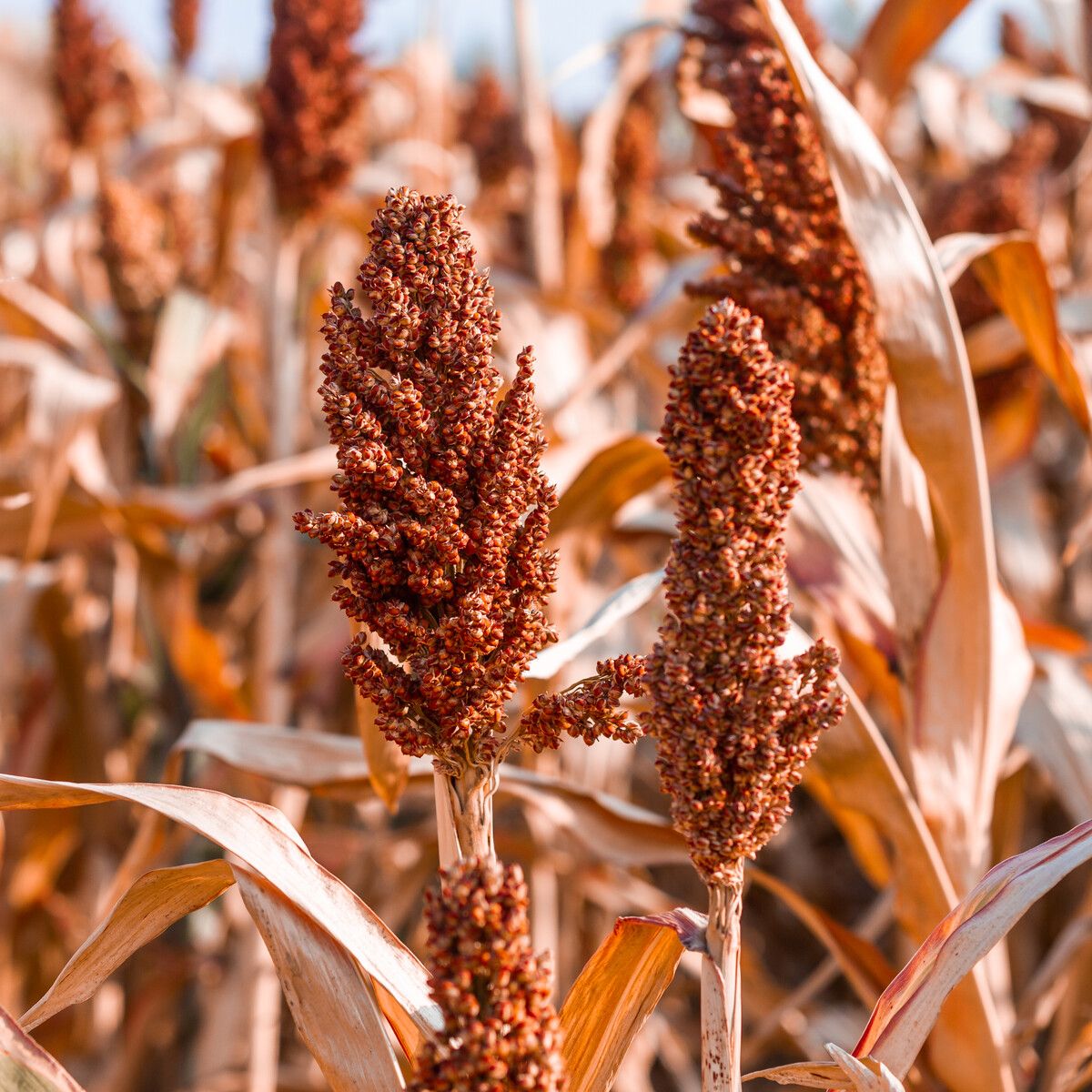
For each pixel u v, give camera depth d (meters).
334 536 0.94
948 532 1.26
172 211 2.68
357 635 0.97
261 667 2.14
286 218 2.15
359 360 0.95
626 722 0.96
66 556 2.43
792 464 0.93
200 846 2.19
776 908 2.95
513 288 2.52
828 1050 0.96
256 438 2.76
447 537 0.94
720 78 1.51
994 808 1.81
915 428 1.23
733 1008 0.95
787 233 1.26
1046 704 1.55
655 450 1.50
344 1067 0.99
